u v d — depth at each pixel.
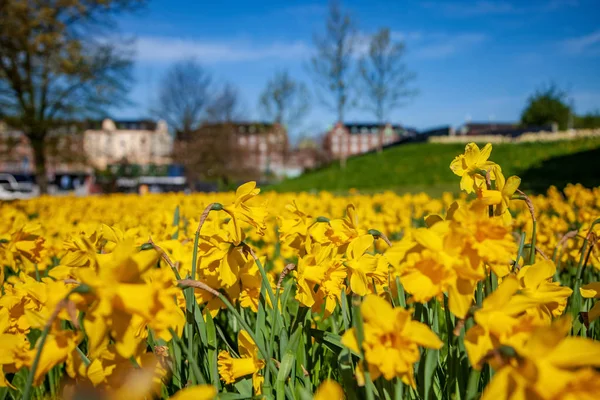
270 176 61.38
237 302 1.95
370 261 1.54
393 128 90.56
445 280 1.04
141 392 1.13
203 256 1.69
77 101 23.64
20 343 1.30
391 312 1.05
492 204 1.38
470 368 1.22
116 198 12.76
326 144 69.69
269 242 4.55
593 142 28.39
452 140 44.84
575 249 2.95
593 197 5.85
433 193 18.59
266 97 45.34
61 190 32.16
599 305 1.43
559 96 55.19
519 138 39.66
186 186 35.44
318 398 0.98
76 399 1.16
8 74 21.28
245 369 1.55
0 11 17.48
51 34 19.34
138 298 0.97
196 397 0.91
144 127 70.56
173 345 1.50
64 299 1.01
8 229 2.87
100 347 1.14
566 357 0.84
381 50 35.25
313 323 2.10
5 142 25.19
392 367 1.03
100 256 1.39
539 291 1.24
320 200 9.25
